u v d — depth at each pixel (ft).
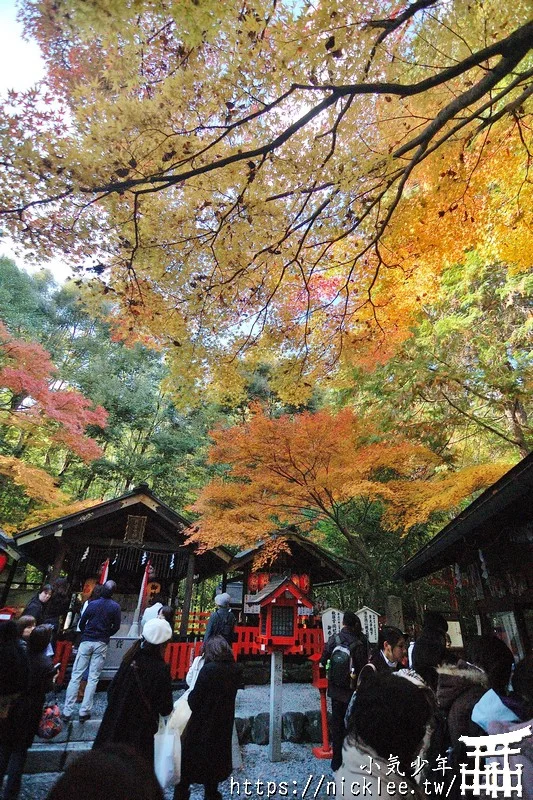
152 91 10.94
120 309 16.05
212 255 14.79
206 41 9.43
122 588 36.94
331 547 41.22
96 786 2.92
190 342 16.51
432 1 9.96
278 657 17.04
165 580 39.47
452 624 25.12
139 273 14.61
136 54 9.89
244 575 37.01
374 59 12.53
